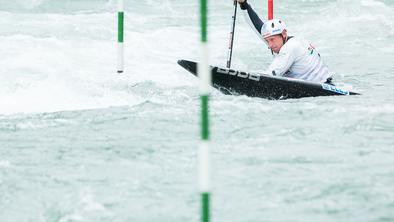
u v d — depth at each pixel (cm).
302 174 1750
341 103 2734
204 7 1262
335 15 5912
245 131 2231
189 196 1623
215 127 2284
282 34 3084
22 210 1588
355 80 3466
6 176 1830
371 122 2328
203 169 1244
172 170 1836
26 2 6044
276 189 1641
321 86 2997
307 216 1464
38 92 3003
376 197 1560
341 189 1622
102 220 1495
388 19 5656
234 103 2712
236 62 4088
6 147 2122
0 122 2467
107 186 1717
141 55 4141
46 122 2458
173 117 2495
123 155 2000
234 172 1780
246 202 1561
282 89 2973
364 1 6184
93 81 3297
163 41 4684
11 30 4681
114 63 3828
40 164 1933
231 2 6525
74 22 5169
